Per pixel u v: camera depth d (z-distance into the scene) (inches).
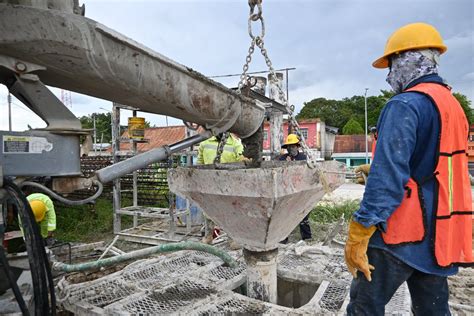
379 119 71.8
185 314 98.5
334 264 143.3
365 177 92.3
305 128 974.4
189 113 95.3
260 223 95.9
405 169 65.4
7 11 69.4
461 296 133.3
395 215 69.0
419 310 78.0
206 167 115.0
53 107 76.8
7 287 101.0
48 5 72.1
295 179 91.6
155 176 332.5
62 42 71.5
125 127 399.2
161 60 83.8
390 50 77.6
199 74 91.4
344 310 99.3
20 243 182.1
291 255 155.7
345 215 328.2
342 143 1112.8
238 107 104.3
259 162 121.3
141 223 315.0
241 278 129.2
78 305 107.3
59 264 126.1
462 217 71.9
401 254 68.7
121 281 125.5
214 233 240.2
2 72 73.7
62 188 81.2
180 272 136.4
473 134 603.5
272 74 102.0
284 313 98.4
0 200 72.5
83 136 85.8
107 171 87.3
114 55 76.9
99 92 85.4
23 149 72.5
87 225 304.7
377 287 71.5
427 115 68.0
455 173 71.9
